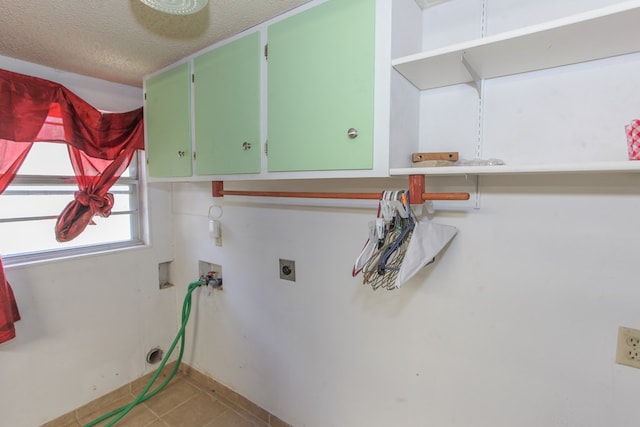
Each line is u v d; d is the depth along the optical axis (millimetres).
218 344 2246
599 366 1049
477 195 1215
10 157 1672
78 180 1942
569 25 783
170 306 2479
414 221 1218
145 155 2148
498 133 1148
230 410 2100
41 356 1859
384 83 1058
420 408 1419
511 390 1201
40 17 1305
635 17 740
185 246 2395
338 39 1140
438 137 1258
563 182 1062
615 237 999
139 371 2307
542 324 1129
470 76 1135
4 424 1748
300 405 1840
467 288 1262
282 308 1867
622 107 959
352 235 1561
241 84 1448
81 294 2006
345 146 1149
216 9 1259
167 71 1815
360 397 1598
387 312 1474
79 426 1956
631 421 1017
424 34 1266
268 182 1864
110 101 2107
